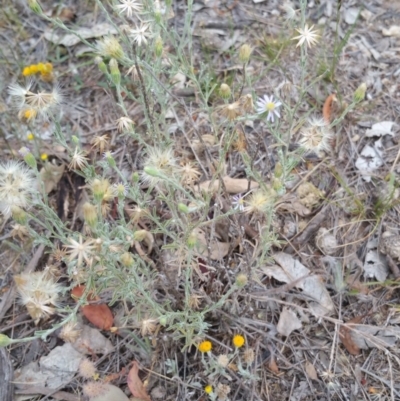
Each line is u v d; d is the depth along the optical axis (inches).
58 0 21.9
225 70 18.9
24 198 11.0
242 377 13.9
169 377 14.1
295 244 15.9
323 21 20.5
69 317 10.6
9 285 16.0
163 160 11.4
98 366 14.5
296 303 15.1
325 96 18.6
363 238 15.8
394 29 20.2
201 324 12.2
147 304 12.9
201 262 14.6
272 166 16.9
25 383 14.2
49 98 12.0
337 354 14.3
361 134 17.9
